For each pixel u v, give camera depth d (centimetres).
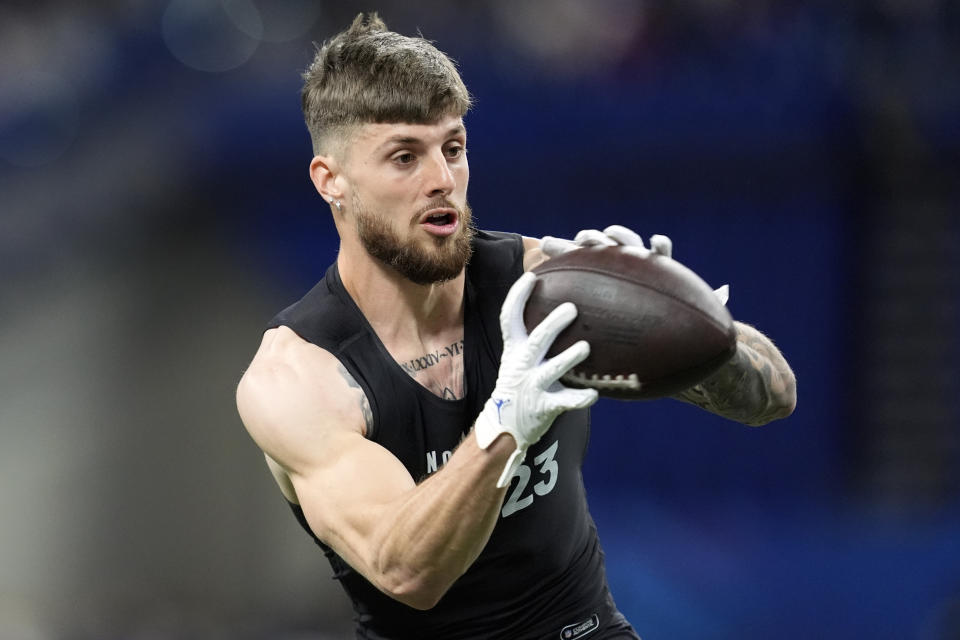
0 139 2891
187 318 2662
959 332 2453
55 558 2600
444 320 1055
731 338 827
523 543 1060
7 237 2791
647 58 2597
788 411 1152
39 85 2925
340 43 1034
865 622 2195
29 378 2698
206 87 2838
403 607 1088
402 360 1036
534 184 2458
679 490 2369
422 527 852
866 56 2509
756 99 2436
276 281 2616
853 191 2414
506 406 817
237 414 2622
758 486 2370
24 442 2666
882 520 2347
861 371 2411
